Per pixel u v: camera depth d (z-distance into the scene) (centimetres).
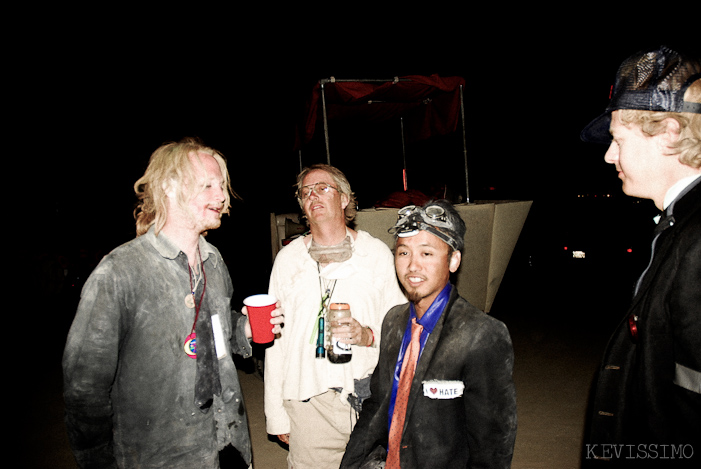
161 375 150
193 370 156
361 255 222
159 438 150
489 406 146
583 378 461
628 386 127
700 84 115
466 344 149
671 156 121
